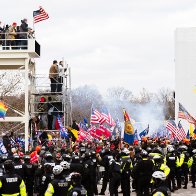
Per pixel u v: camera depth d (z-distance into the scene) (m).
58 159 19.86
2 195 14.17
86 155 22.41
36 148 25.83
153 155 21.81
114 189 22.30
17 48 34.75
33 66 37.56
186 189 28.12
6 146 30.22
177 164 26.67
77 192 12.29
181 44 58.94
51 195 13.44
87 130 38.22
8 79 58.78
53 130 35.44
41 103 35.78
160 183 12.31
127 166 22.45
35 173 20.81
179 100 58.88
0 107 31.73
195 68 58.72
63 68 35.78
